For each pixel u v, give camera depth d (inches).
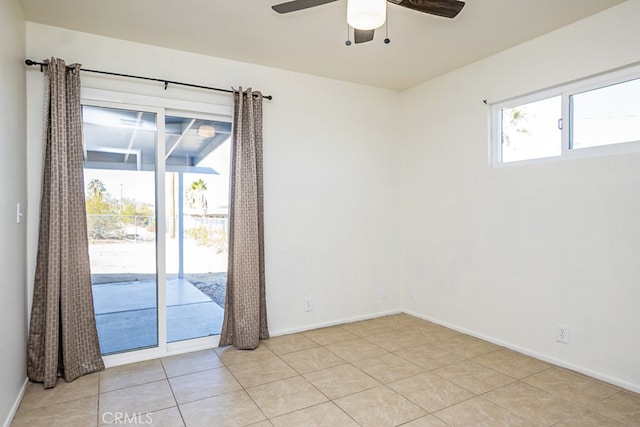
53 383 99.6
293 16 103.6
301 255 147.4
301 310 147.6
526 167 122.3
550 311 115.7
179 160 128.2
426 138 159.8
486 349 127.1
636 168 97.1
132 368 112.2
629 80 100.0
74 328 105.5
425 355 122.2
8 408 82.6
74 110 106.5
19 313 93.6
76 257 106.3
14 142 90.3
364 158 162.1
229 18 104.7
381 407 90.0
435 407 90.0
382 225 167.2
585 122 109.5
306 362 116.7
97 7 98.4
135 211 120.3
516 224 125.2
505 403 91.7
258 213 134.4
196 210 131.1
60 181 102.3
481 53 129.7
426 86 159.2
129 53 118.0
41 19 104.3
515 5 98.5
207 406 90.6
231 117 135.0
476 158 138.4
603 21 102.4
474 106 138.6
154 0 95.3
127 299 119.1
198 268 132.0
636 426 81.9
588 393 96.3
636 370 97.0
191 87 127.1
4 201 81.0
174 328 130.4
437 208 154.9
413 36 116.0
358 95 160.4
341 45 122.3
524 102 124.6
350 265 158.9
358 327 151.6
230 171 131.9
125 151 119.2
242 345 126.9
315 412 88.0
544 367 112.3
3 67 81.2
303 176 147.6
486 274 135.0
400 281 172.9
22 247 97.3
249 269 128.9
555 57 113.3
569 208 111.0
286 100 143.9
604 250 103.2
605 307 103.0
